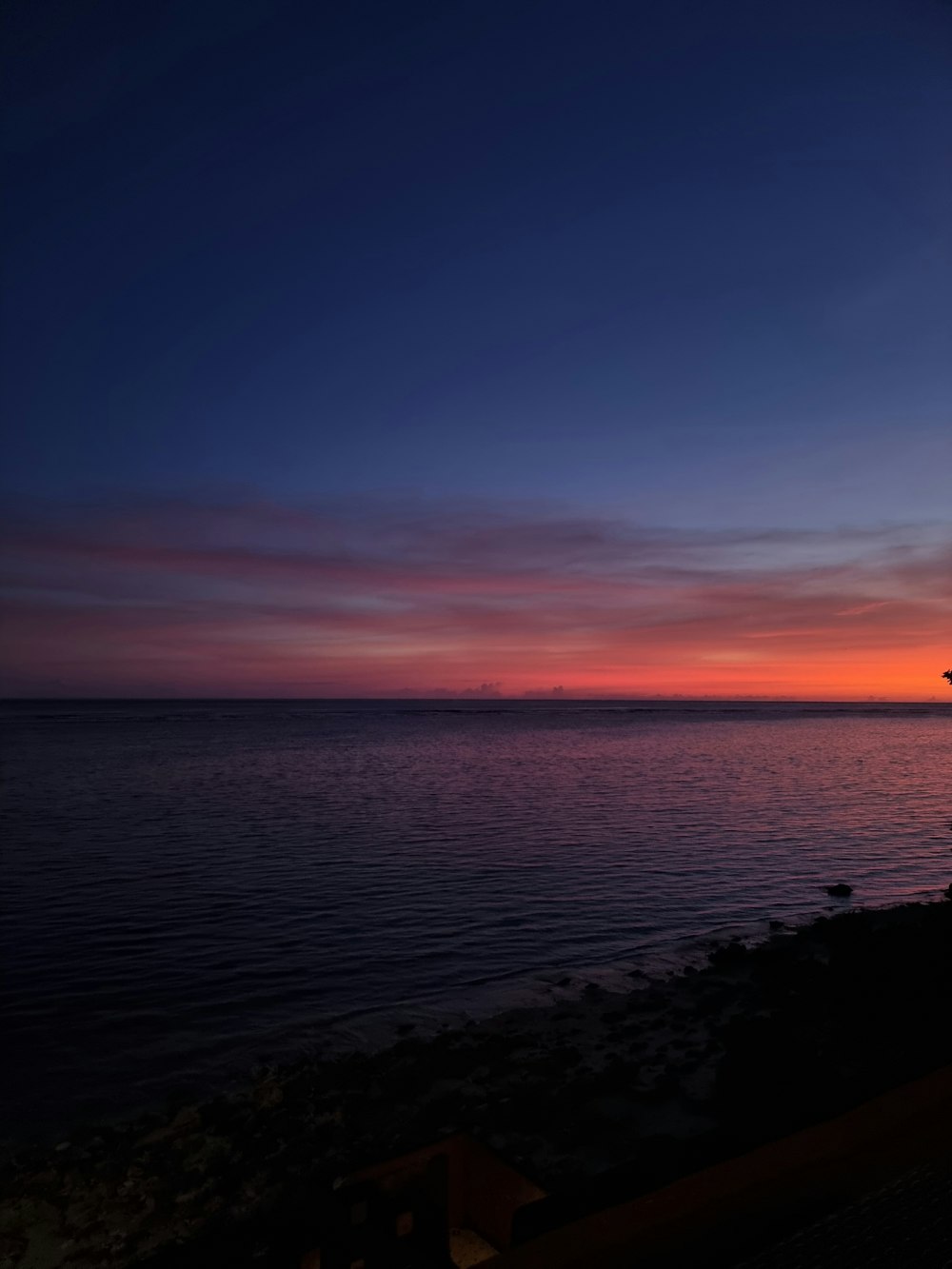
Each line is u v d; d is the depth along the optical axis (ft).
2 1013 35.94
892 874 65.98
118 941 46.24
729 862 69.26
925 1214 5.06
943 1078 6.37
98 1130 26.16
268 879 61.31
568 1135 24.52
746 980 39.37
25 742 221.87
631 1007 36.11
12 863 66.18
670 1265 4.73
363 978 40.88
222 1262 11.90
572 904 54.85
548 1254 4.64
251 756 179.22
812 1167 5.29
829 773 148.36
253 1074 30.53
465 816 93.50
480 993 39.04
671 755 193.26
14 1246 20.34
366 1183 13.50
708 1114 25.43
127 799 106.73
